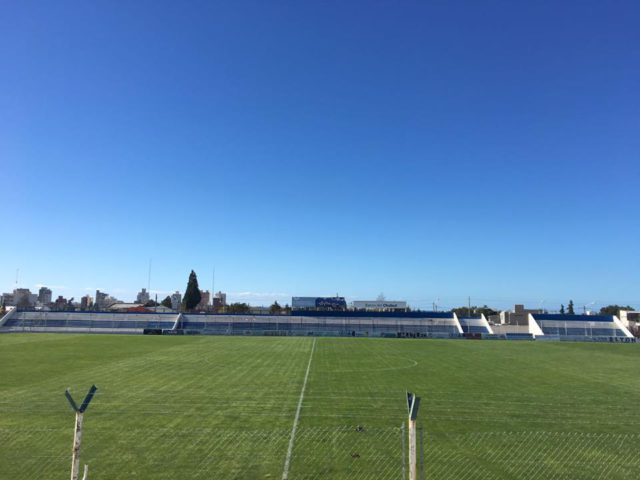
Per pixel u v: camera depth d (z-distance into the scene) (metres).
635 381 31.94
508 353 55.38
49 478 12.88
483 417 20.52
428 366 39.94
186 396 24.62
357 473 13.50
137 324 99.25
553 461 14.78
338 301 118.62
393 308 133.38
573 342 81.00
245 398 24.19
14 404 22.27
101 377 31.14
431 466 14.24
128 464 14.04
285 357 46.12
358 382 29.94
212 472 13.47
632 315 110.75
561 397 25.50
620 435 17.73
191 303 140.38
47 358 42.44
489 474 13.66
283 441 16.41
